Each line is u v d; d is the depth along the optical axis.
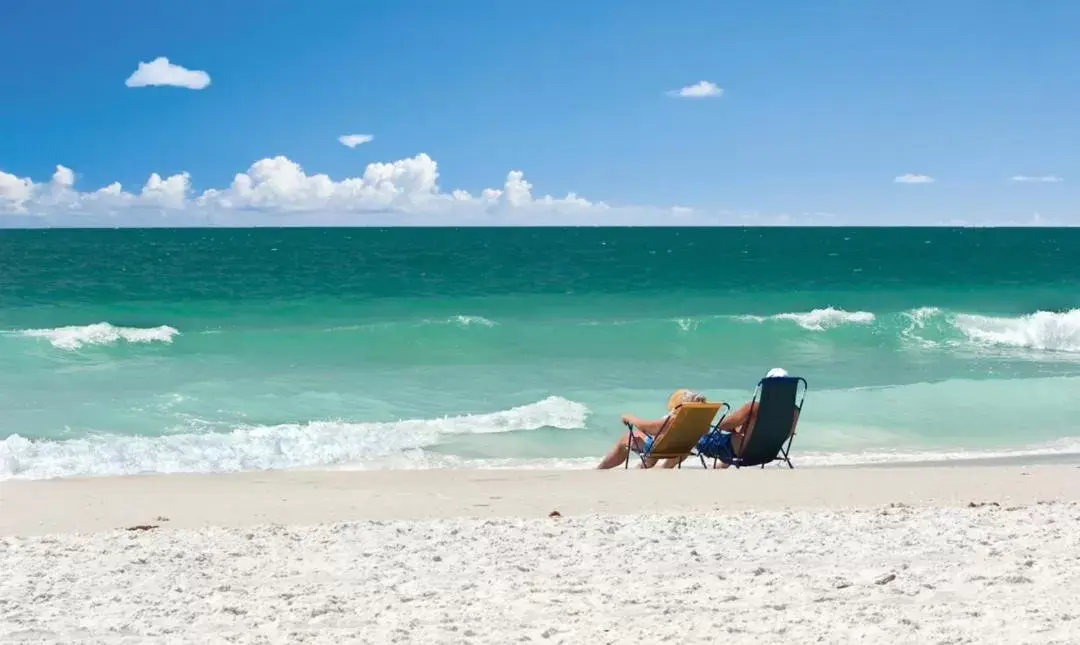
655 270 47.75
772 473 8.75
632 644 3.75
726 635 3.85
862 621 4.01
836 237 125.56
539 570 5.09
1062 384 16.16
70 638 3.90
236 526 6.47
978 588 4.54
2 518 6.75
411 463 10.71
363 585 4.80
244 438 11.72
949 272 48.66
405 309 28.52
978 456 10.98
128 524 6.59
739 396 15.11
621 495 7.68
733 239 113.81
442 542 5.78
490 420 12.89
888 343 21.12
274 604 4.43
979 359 19.31
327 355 18.66
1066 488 7.89
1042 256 66.31
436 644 3.79
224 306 28.23
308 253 61.69
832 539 5.73
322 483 8.49
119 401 13.98
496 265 50.12
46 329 19.91
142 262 47.50
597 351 19.67
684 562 5.21
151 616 4.23
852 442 12.00
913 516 6.45
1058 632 3.77
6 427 12.18
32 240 84.88
